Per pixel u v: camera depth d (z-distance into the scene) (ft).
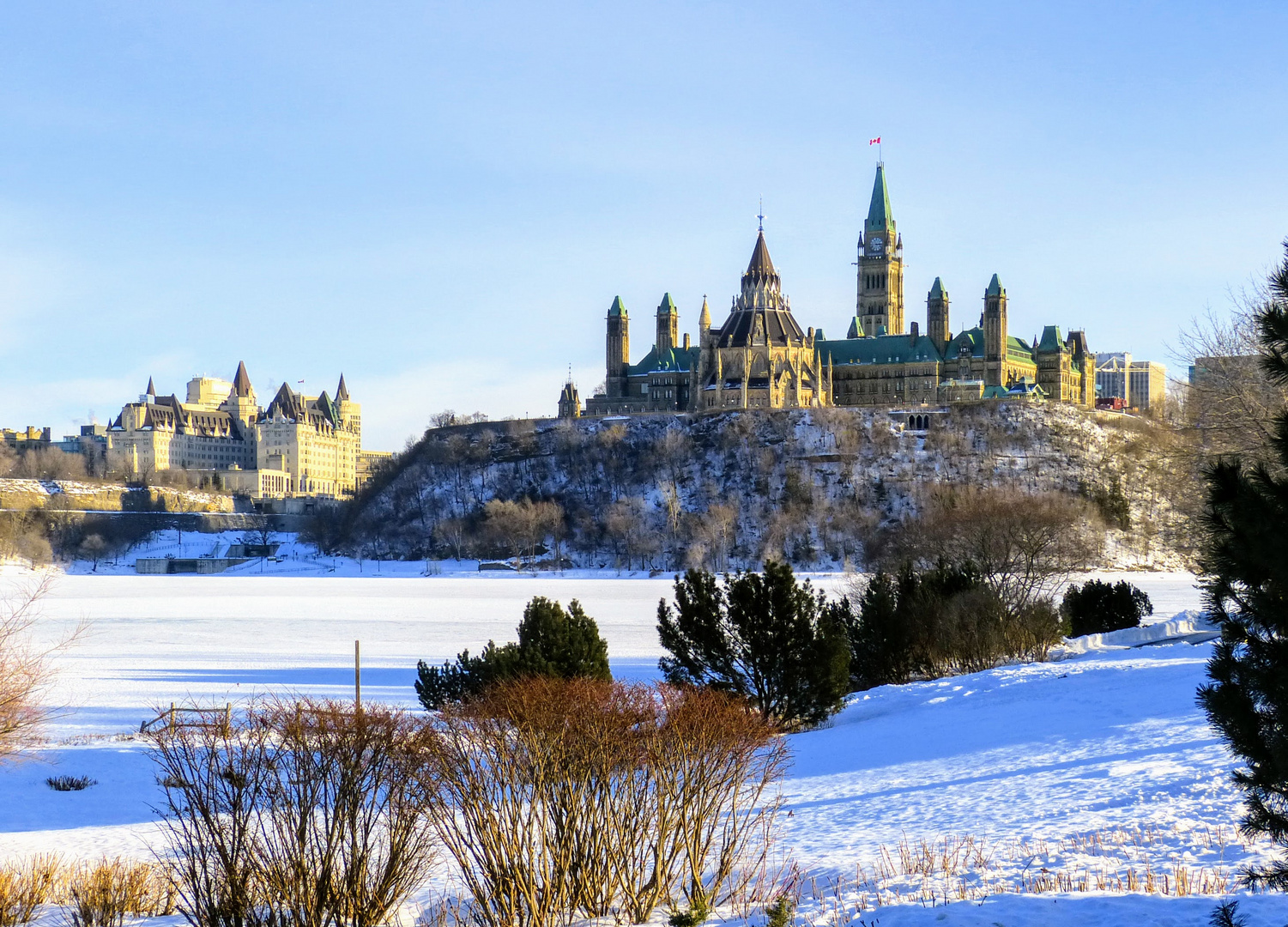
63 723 200.95
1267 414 188.24
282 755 70.64
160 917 81.66
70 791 145.79
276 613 510.17
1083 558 348.79
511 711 71.67
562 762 70.44
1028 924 61.11
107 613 508.12
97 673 280.10
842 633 176.96
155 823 126.11
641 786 73.67
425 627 435.12
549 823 79.77
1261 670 53.47
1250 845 74.79
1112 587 304.91
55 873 96.73
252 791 68.90
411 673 282.36
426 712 172.76
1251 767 56.70
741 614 171.01
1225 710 54.90
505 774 71.00
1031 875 72.90
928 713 168.35
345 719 72.43
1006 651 226.38
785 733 164.66
